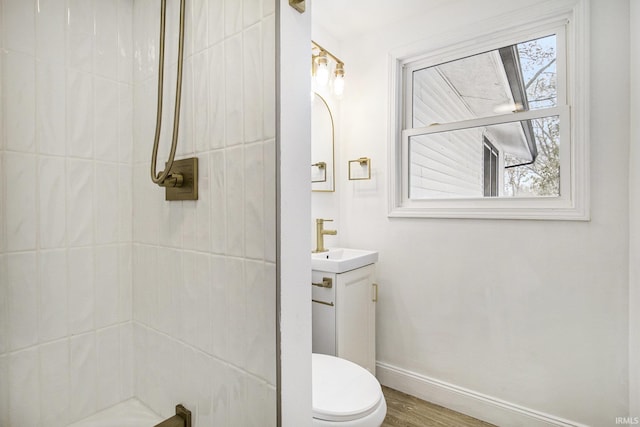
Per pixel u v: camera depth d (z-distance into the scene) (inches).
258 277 27.4
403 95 82.6
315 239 79.1
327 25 81.3
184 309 34.8
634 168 51.9
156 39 38.3
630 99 53.1
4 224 31.8
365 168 84.3
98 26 38.8
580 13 57.3
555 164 63.2
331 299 63.4
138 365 41.8
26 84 33.0
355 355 68.4
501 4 66.1
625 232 54.1
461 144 74.6
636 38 51.4
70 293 36.7
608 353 55.5
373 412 42.8
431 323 74.4
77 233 37.3
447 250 72.4
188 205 34.3
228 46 29.9
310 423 29.0
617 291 54.7
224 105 30.3
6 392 32.0
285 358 26.4
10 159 32.1
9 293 32.2
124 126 41.5
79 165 37.3
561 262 59.7
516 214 63.7
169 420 33.9
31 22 33.3
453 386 71.2
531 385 62.6
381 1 71.7
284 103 26.4
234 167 29.3
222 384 30.5
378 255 82.2
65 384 36.4
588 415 57.2
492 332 66.9
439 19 73.6
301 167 28.1
